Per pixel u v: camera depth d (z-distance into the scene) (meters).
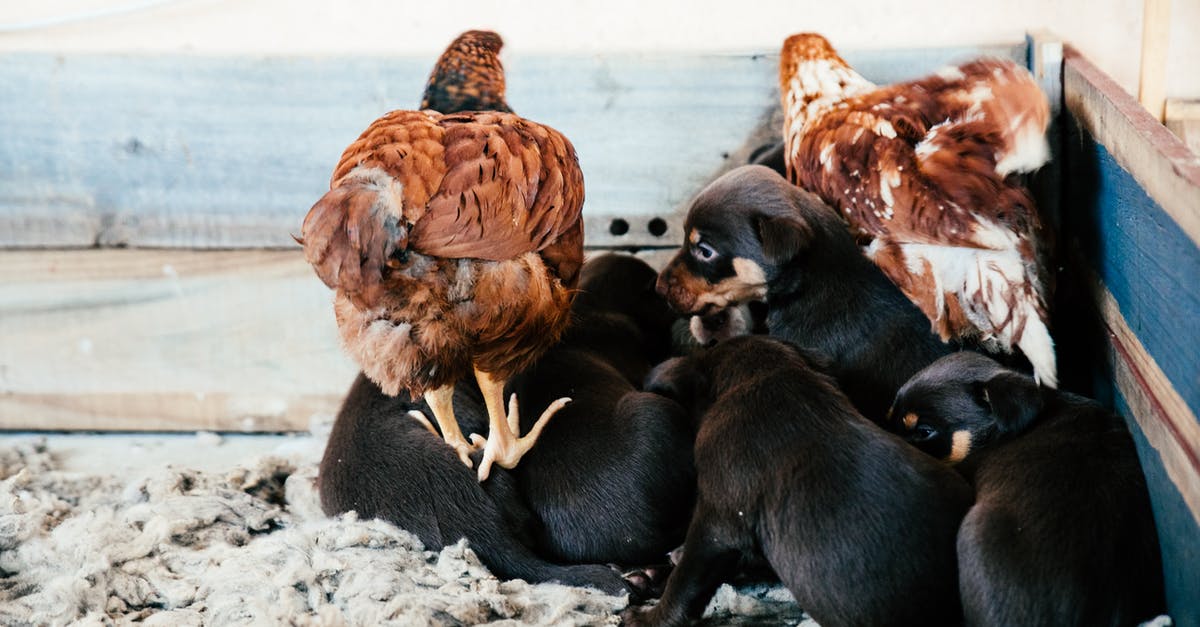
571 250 1.58
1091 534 1.48
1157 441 1.50
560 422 1.66
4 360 1.88
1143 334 1.54
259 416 1.89
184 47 1.93
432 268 1.50
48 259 1.87
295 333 1.88
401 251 1.48
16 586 1.61
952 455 1.59
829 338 1.70
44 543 1.65
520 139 1.53
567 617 1.56
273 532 1.69
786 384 1.57
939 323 1.67
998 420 1.56
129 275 1.88
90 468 1.82
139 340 1.88
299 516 1.73
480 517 1.63
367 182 1.48
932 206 1.66
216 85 1.85
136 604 1.58
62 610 1.57
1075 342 1.73
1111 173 1.63
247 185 1.86
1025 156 1.68
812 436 1.54
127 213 1.87
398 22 1.93
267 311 1.88
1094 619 1.47
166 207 1.87
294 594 1.56
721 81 1.84
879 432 1.54
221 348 1.89
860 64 1.84
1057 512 1.49
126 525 1.66
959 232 1.65
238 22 1.93
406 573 1.59
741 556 1.57
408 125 1.52
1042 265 1.67
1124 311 1.59
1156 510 1.51
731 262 1.70
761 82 1.84
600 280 1.81
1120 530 1.50
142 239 1.87
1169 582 1.49
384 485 1.65
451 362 1.52
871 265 1.71
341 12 1.93
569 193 1.55
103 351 1.88
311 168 1.86
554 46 1.93
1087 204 1.70
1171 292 1.49
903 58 1.84
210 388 1.89
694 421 1.63
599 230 1.88
